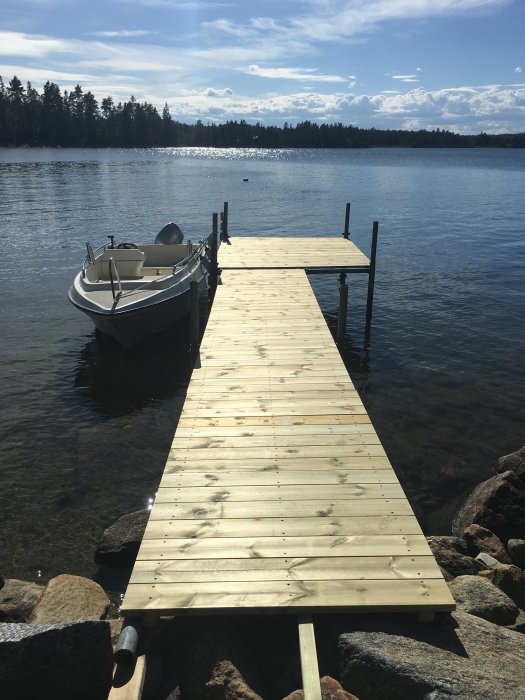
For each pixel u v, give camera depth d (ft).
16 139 426.92
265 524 16.57
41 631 12.85
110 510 24.89
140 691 12.60
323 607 13.74
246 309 37.11
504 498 24.08
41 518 24.21
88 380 38.34
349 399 24.59
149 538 15.97
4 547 22.35
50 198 134.00
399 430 32.14
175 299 43.47
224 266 47.62
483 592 17.19
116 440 30.81
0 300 55.01
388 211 120.26
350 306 55.47
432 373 39.99
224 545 15.72
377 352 43.88
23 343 44.50
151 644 13.99
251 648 14.89
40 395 35.94
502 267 70.85
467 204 134.00
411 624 14.11
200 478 18.78
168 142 580.71
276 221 105.50
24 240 83.51
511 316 52.26
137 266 48.34
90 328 48.14
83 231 91.91
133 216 108.58
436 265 71.87
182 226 98.68
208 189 164.76
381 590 14.19
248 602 13.83
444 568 19.75
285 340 31.65
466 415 33.96
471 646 13.51
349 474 19.03
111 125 518.78
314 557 15.29
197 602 13.84
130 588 14.25
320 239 60.23
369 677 12.56
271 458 19.98
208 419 22.77
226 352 29.86
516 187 180.24
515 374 39.91
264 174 236.63
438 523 24.84
